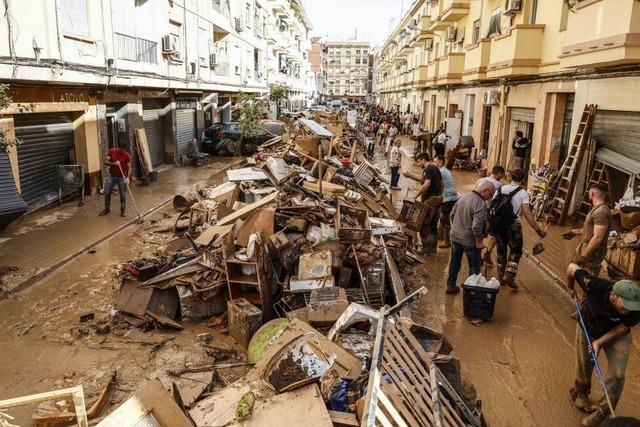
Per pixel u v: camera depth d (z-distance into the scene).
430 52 34.22
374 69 108.19
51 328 6.34
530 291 8.02
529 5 15.63
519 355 6.00
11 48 9.74
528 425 4.71
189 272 6.60
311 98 85.56
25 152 12.05
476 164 21.03
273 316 6.42
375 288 6.87
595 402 5.00
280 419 3.68
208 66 23.64
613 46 8.97
